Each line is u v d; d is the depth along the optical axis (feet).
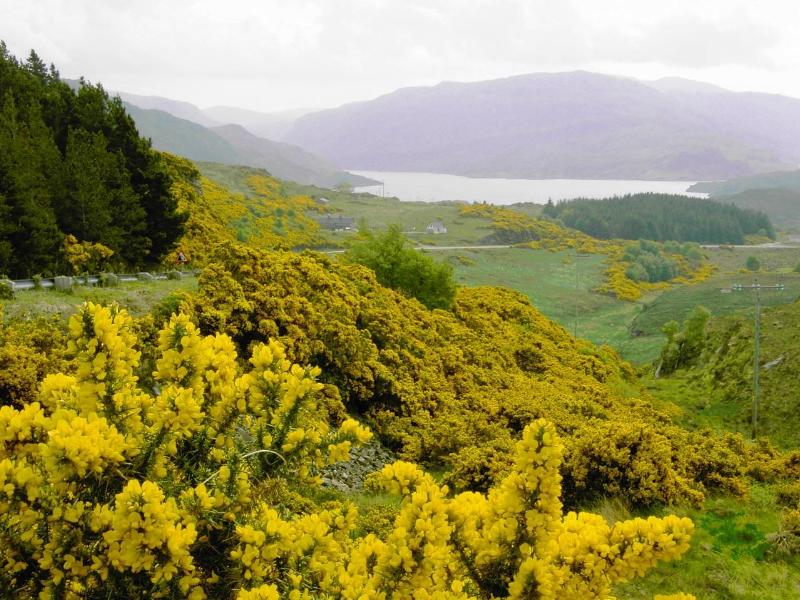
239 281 46.50
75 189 69.46
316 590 10.08
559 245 394.32
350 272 66.33
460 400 50.26
